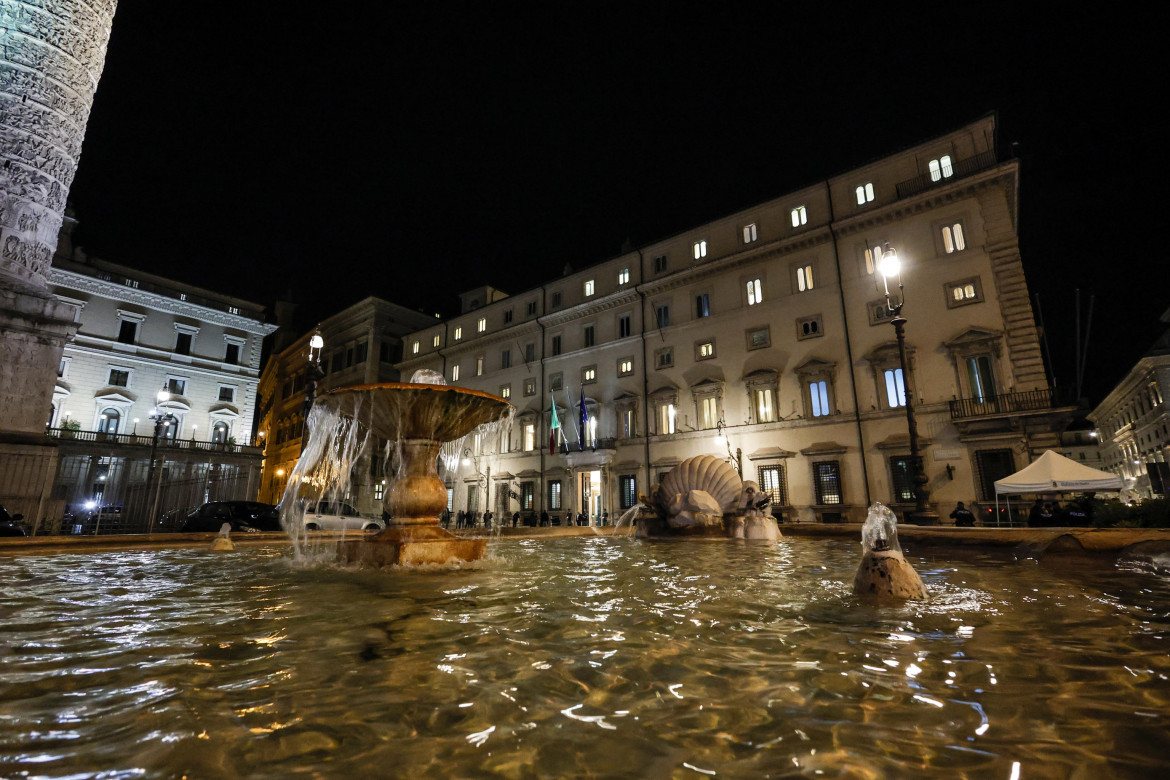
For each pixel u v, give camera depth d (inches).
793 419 1020.5
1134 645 99.0
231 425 1657.2
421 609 138.3
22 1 573.0
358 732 64.9
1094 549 236.2
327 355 1969.7
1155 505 374.0
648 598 154.7
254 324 1748.3
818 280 1040.2
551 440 1295.5
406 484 252.8
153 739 62.3
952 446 850.1
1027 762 56.2
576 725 66.9
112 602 148.3
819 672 85.7
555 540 478.9
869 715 68.9
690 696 76.2
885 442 908.0
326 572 217.2
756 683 81.0
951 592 158.9
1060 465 549.3
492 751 60.0
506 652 98.2
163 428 1504.7
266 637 109.0
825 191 1064.2
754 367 1091.9
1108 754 57.6
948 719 67.3
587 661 92.5
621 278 1349.7
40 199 572.7
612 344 1321.4
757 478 1048.2
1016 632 109.6
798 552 330.0
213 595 160.2
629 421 1269.7
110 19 657.6
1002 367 828.6
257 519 661.9
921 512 527.8
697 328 1190.9
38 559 258.8
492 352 1583.4
